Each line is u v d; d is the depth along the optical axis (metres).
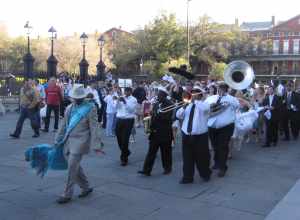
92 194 6.75
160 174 8.35
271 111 12.41
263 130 14.62
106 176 8.02
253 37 73.06
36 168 6.56
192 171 7.70
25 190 6.88
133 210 6.04
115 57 67.31
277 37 76.94
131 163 9.30
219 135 8.49
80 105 6.36
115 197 6.64
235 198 6.77
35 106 12.70
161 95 8.20
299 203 6.53
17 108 23.03
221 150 8.40
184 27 63.03
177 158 10.21
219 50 63.31
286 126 14.22
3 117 19.25
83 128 6.26
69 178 6.24
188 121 7.66
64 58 59.41
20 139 12.36
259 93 13.10
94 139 6.26
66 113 6.42
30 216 5.66
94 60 60.03
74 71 58.44
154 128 8.09
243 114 10.99
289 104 14.44
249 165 9.55
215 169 9.02
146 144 12.12
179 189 7.25
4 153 10.04
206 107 7.67
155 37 62.19
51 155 6.34
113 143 12.16
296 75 74.62
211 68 63.06
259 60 73.94
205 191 7.15
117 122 9.04
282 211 6.12
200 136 7.70
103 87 17.52
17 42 59.84
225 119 8.38
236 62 9.59
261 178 8.25
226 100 8.44
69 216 5.70
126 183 7.54
